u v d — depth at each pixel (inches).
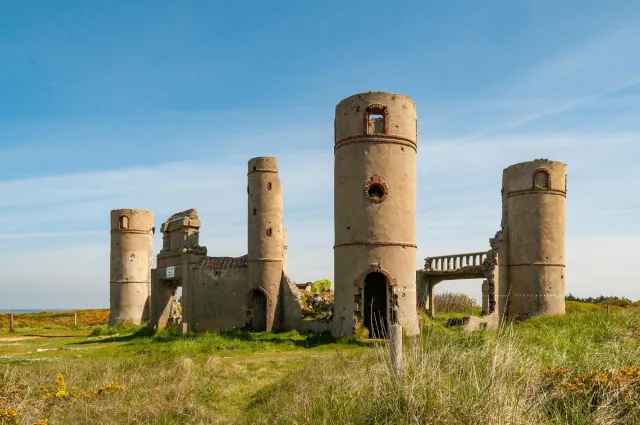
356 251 1050.1
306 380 541.6
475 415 291.1
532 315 1369.3
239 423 451.5
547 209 1402.6
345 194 1080.2
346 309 1050.7
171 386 580.1
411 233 1078.4
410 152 1096.8
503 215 1491.1
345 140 1090.7
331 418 347.6
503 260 1418.6
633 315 773.3
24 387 545.0
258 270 1323.8
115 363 743.7
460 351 411.2
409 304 1047.0
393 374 353.1
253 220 1354.6
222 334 1192.8
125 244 1899.6
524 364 382.9
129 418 459.2
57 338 1558.8
